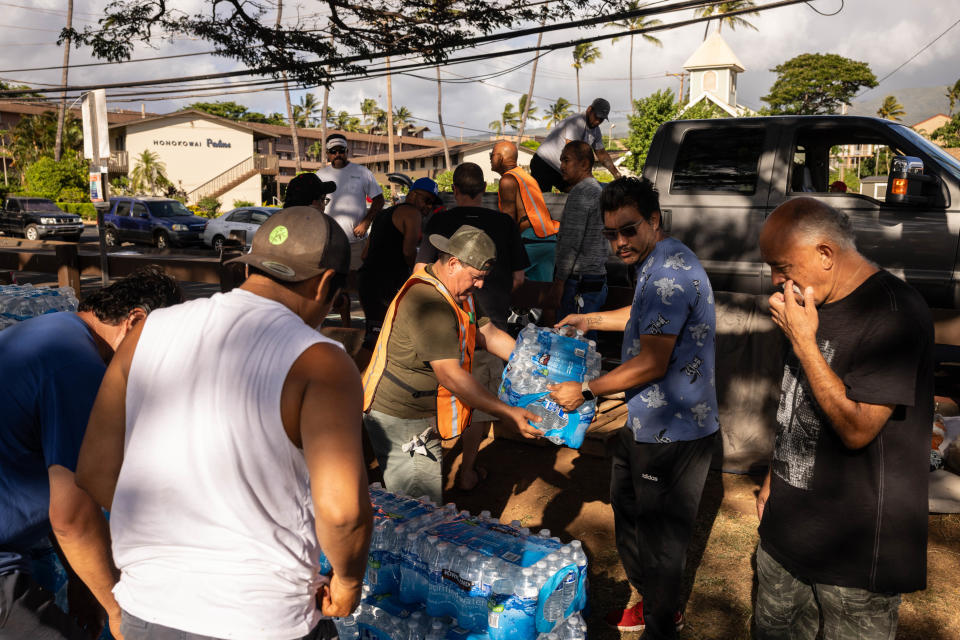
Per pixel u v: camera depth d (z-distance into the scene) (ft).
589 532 13.87
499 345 12.39
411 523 8.86
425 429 11.23
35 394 6.86
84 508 6.53
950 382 22.59
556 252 18.06
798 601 7.77
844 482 6.90
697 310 9.28
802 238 6.68
